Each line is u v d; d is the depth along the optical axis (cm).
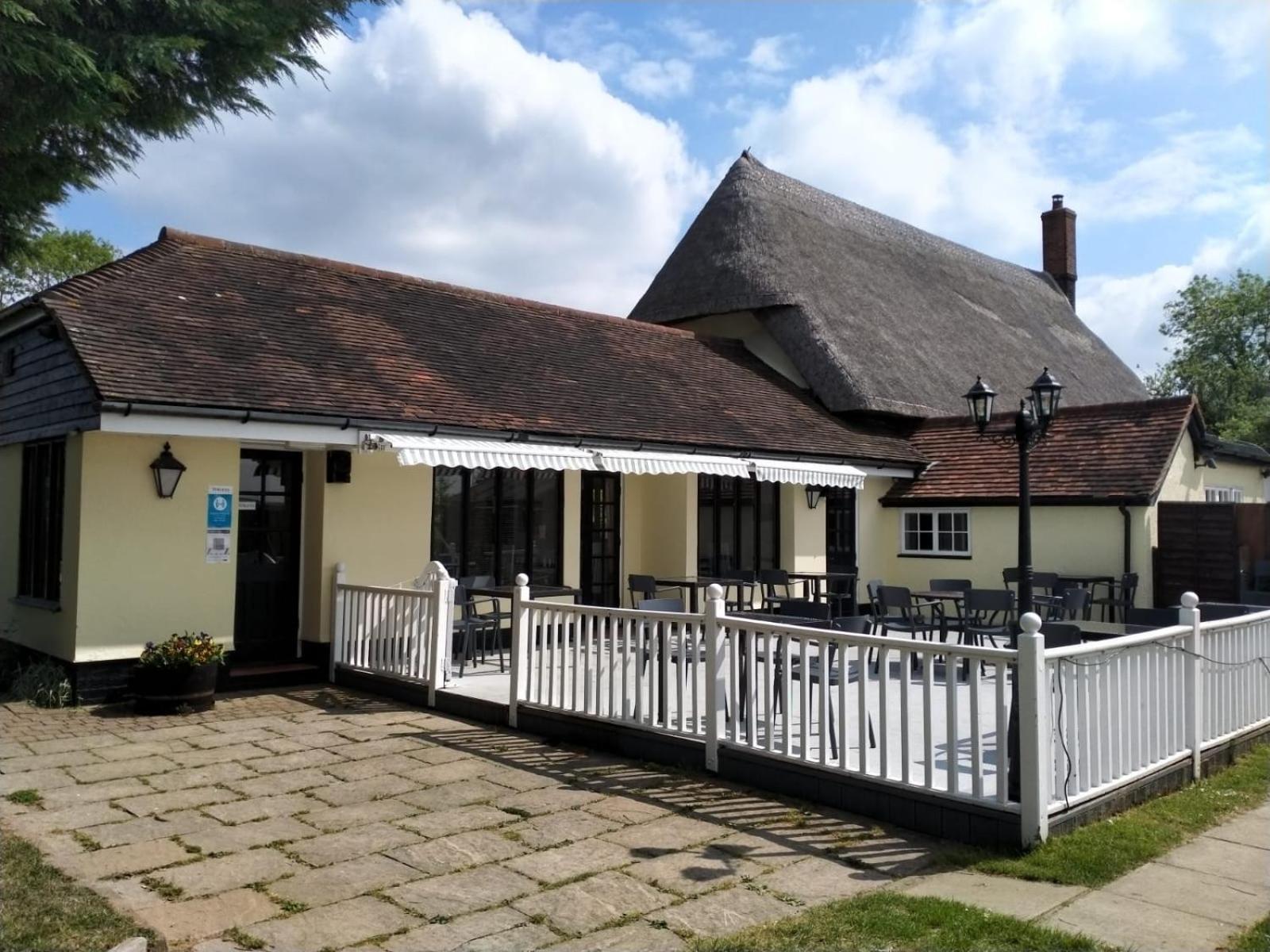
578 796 802
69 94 715
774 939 525
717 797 798
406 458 1206
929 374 2439
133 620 1180
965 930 534
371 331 1523
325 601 1352
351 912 566
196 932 535
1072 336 3606
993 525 1934
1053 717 700
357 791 812
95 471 1153
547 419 1450
